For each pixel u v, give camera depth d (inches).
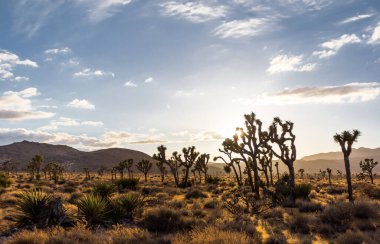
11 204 834.2
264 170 1831.9
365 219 566.9
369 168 2373.3
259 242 436.5
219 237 394.3
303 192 972.6
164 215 577.3
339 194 1220.5
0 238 480.4
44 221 563.2
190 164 2006.6
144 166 2861.7
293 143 1013.8
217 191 1429.6
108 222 613.3
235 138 1419.8
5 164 4598.9
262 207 812.0
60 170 3447.3
